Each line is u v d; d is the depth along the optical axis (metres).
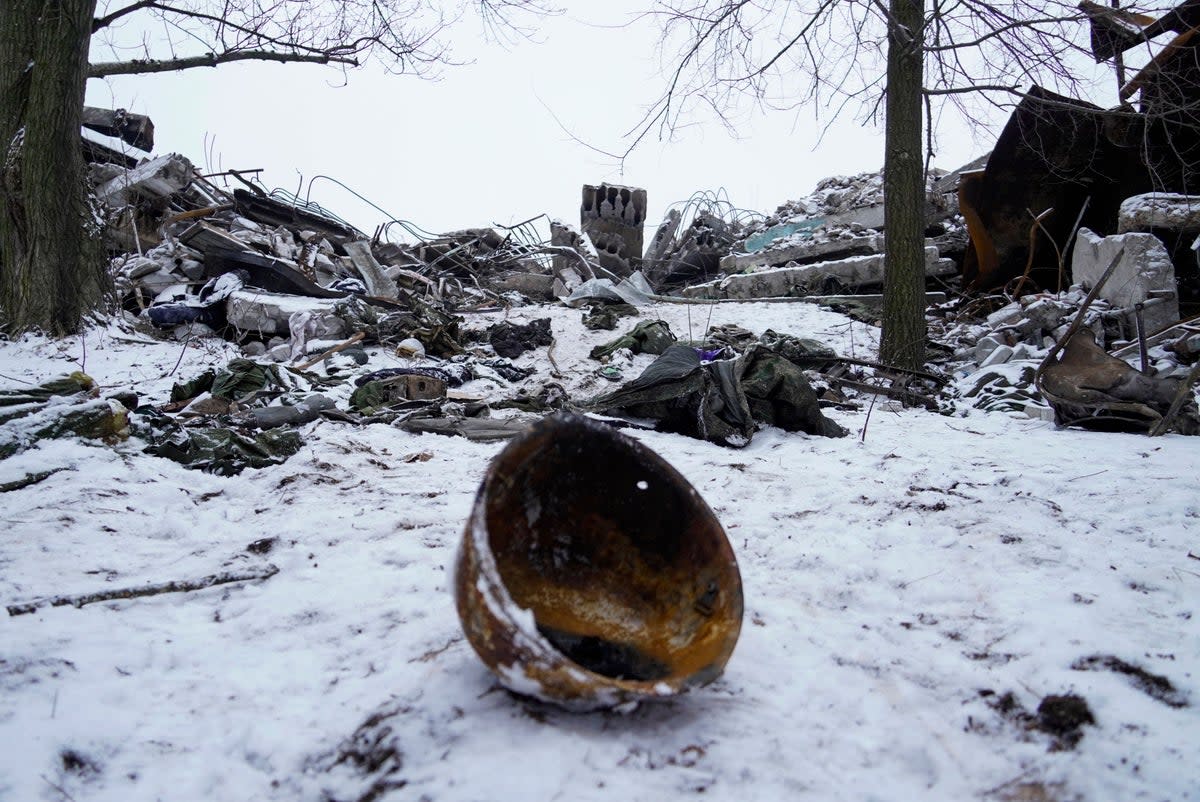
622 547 3.69
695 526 3.62
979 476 6.75
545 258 22.12
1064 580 4.77
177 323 13.51
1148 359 10.52
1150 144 14.38
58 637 4.17
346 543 5.54
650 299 18.33
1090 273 13.27
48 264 12.70
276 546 5.53
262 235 17.09
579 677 3.04
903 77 12.09
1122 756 3.18
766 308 17.34
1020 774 3.12
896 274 12.22
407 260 19.55
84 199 13.16
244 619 4.55
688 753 3.16
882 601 4.70
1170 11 12.30
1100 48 13.80
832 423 8.60
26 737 3.39
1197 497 5.88
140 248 15.93
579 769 3.02
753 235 23.14
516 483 3.50
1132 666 3.73
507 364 12.82
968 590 4.72
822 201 23.38
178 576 5.02
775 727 3.38
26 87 12.89
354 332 12.99
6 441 6.65
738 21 12.32
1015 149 15.28
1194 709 3.45
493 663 3.17
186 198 18.23
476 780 2.96
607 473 3.64
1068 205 15.75
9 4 12.90
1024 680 3.69
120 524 5.77
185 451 7.18
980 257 16.41
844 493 6.44
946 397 10.95
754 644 4.12
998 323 13.58
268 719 3.56
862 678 3.80
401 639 4.19
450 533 5.67
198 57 15.35
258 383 9.88
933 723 3.45
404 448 7.91
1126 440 7.91
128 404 7.70
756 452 8.01
